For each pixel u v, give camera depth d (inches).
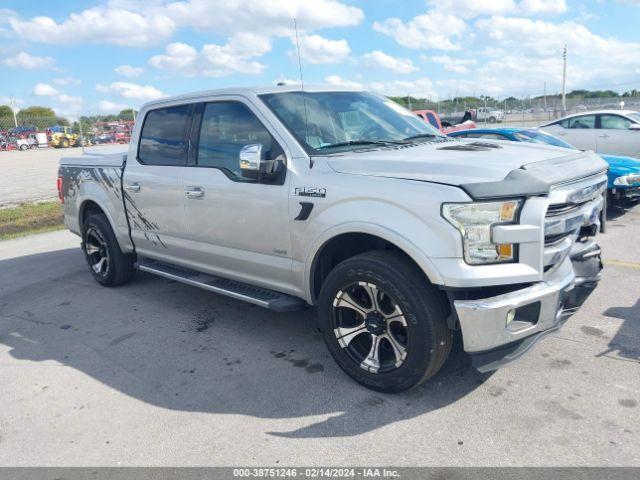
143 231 209.6
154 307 212.8
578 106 1336.1
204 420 130.6
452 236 117.3
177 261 199.6
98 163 229.6
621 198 320.5
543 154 141.7
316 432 122.8
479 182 117.6
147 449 120.5
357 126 168.1
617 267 227.9
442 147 152.4
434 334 124.3
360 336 144.6
